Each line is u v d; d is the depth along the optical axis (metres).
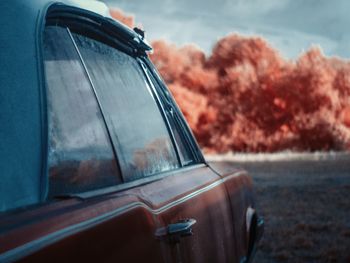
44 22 1.87
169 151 2.83
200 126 28.11
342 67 28.28
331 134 24.16
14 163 1.53
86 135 1.99
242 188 3.82
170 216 2.20
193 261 2.39
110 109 2.28
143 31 2.95
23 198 1.51
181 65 32.06
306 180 12.59
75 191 1.80
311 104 26.08
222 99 28.81
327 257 5.95
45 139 1.66
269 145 25.02
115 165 2.13
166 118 2.95
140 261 1.84
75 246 1.46
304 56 27.33
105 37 2.49
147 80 2.89
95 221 1.59
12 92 1.61
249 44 30.94
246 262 3.80
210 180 3.08
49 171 1.69
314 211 8.55
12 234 1.28
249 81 27.50
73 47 2.15
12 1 1.79
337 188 10.98
